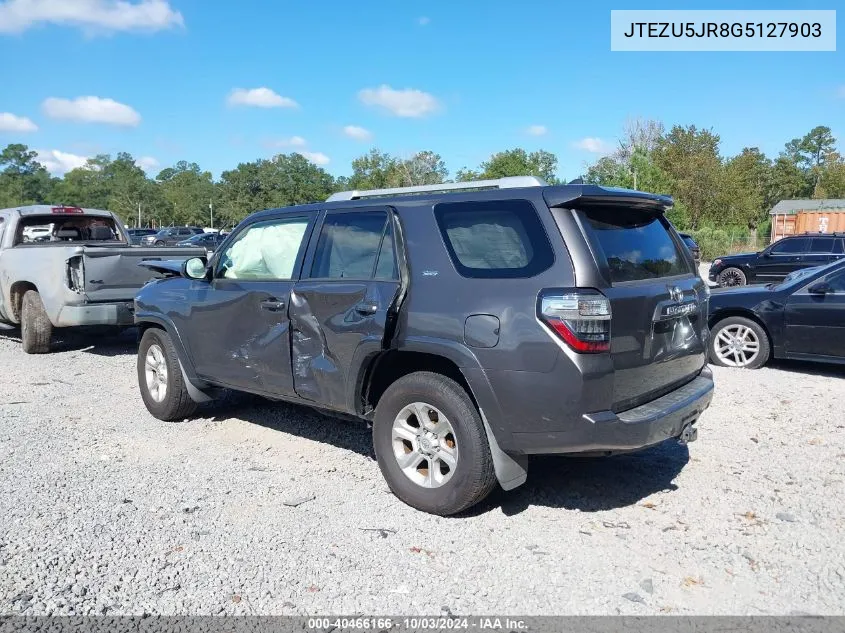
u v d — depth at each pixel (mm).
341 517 4211
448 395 4047
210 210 96750
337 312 4562
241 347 5301
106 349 10227
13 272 9883
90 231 11211
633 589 3395
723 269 20484
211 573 3520
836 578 3471
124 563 3600
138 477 4844
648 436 3840
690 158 45500
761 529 4027
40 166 145000
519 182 4211
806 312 8094
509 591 3377
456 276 4059
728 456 5277
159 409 6184
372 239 4578
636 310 3873
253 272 5352
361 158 74312
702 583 3451
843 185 74000
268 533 3977
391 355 4402
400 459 4371
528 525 4113
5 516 4133
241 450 5465
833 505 4328
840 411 6520
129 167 132875
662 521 4164
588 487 4707
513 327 3762
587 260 3721
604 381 3666
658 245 4480
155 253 9688
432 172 61500
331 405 4691
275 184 92812
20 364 9055
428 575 3525
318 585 3420
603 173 45062
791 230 39281
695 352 4566
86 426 6102
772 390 7430
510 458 3994
